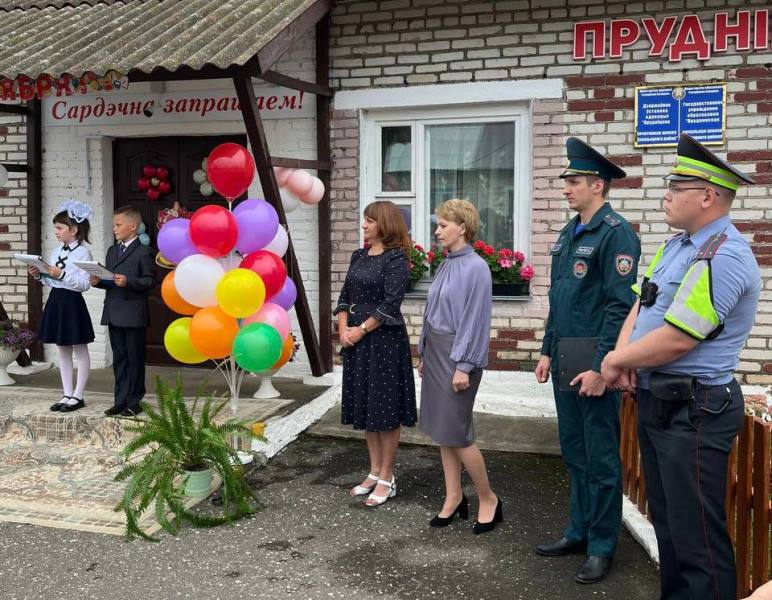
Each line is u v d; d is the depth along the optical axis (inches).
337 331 281.3
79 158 302.5
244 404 250.5
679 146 122.9
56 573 155.3
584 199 150.1
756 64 236.4
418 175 273.9
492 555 161.3
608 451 149.3
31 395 260.7
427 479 206.2
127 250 233.0
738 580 139.3
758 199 238.8
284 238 216.8
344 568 156.3
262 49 219.6
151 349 313.1
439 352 166.2
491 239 272.2
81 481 206.7
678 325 114.7
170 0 290.5
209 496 191.8
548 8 252.5
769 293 239.6
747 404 183.0
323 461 220.4
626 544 165.9
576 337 148.8
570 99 252.2
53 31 276.8
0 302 292.0
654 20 243.1
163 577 153.5
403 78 267.3
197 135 298.0
